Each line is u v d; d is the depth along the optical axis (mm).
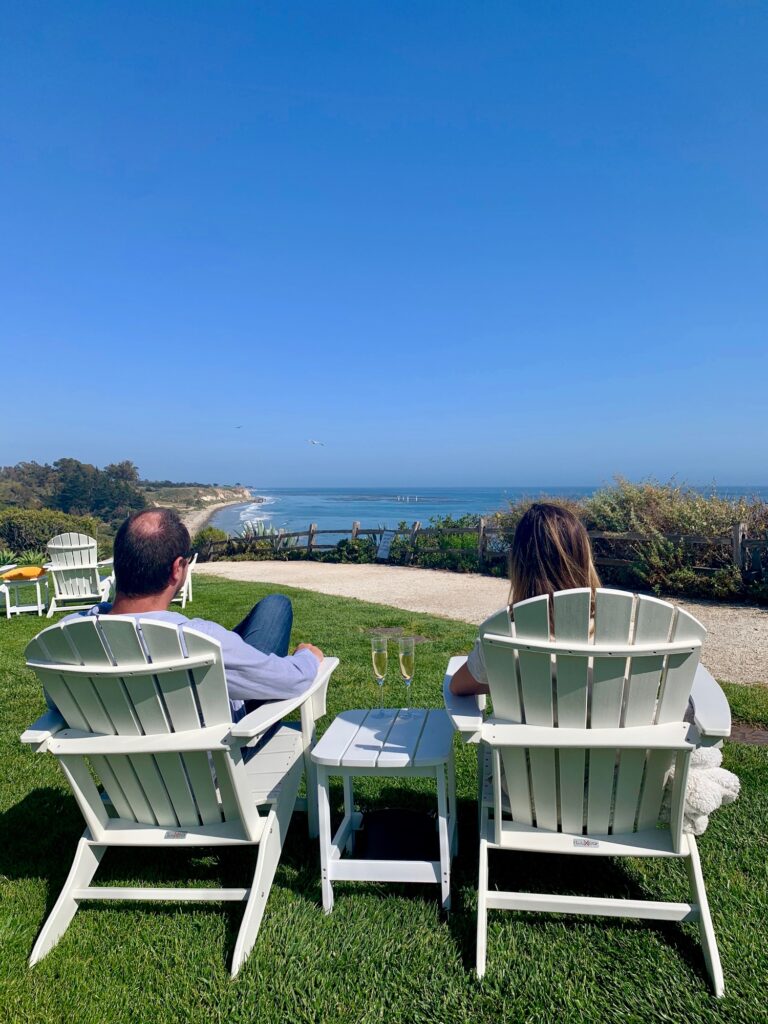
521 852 2354
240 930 1852
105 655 1785
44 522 23875
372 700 4051
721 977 1660
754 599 7828
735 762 2969
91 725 1931
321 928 1943
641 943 1845
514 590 1989
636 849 1818
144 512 2031
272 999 1688
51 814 2748
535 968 1758
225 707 1852
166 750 1822
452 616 7480
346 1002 1668
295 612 7336
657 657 1653
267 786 2184
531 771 1850
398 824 2422
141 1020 1642
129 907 2096
